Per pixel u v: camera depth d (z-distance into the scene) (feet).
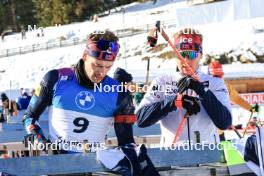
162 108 19.84
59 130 18.37
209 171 15.48
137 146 16.38
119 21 247.09
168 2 277.44
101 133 18.56
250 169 15.53
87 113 18.21
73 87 18.15
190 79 19.56
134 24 238.27
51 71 18.40
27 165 14.75
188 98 19.71
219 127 19.65
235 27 175.42
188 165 15.88
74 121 18.21
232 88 25.79
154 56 173.58
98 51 17.38
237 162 15.52
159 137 27.48
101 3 309.83
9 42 243.60
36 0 310.86
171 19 218.79
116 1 318.65
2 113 63.26
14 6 340.39
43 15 303.48
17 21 343.46
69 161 15.06
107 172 15.84
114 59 17.79
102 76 17.89
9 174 14.62
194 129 20.43
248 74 115.96
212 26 180.04
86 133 18.29
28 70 205.98
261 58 153.07
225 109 19.56
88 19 303.48
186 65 20.38
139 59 176.76
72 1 297.94
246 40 163.22
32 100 18.62
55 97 18.29
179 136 20.52
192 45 20.34
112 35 17.80
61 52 215.51
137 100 48.60
